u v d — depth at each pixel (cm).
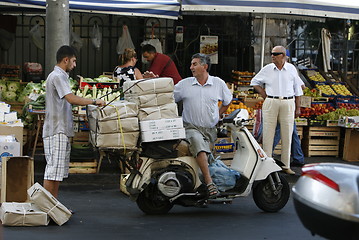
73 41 1565
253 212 972
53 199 852
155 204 937
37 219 839
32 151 1339
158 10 1358
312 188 629
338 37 1806
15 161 981
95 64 1684
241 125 943
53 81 882
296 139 1371
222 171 933
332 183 616
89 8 1331
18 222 834
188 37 1678
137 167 890
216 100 953
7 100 1420
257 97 1498
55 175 894
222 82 963
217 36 1644
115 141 866
